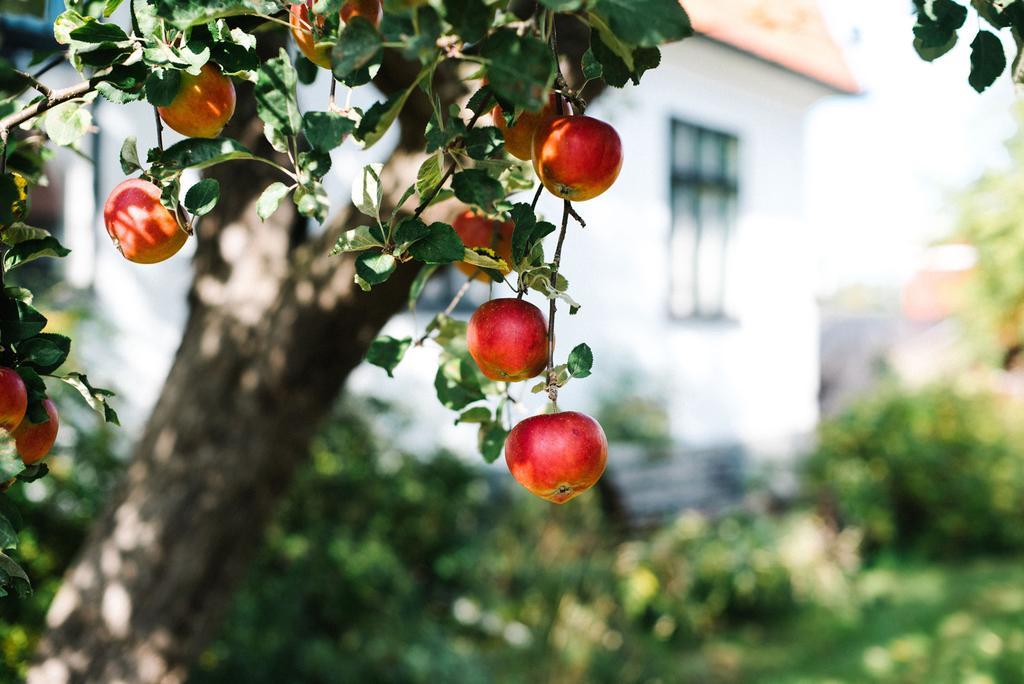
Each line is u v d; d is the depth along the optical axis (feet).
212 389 6.89
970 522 23.34
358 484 14.53
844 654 16.42
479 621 14.26
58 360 2.80
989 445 24.88
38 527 9.91
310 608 12.52
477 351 2.74
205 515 6.94
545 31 2.35
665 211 21.84
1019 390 33.65
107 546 7.05
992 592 20.06
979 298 32.58
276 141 2.68
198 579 7.04
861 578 21.30
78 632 6.93
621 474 19.48
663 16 2.05
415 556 14.92
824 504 22.81
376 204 2.60
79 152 4.12
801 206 26.18
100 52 2.73
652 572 16.90
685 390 22.67
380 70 5.19
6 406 2.53
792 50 22.41
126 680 6.90
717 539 18.74
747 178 24.27
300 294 6.55
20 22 6.84
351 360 6.84
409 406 17.07
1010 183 30.78
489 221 3.36
